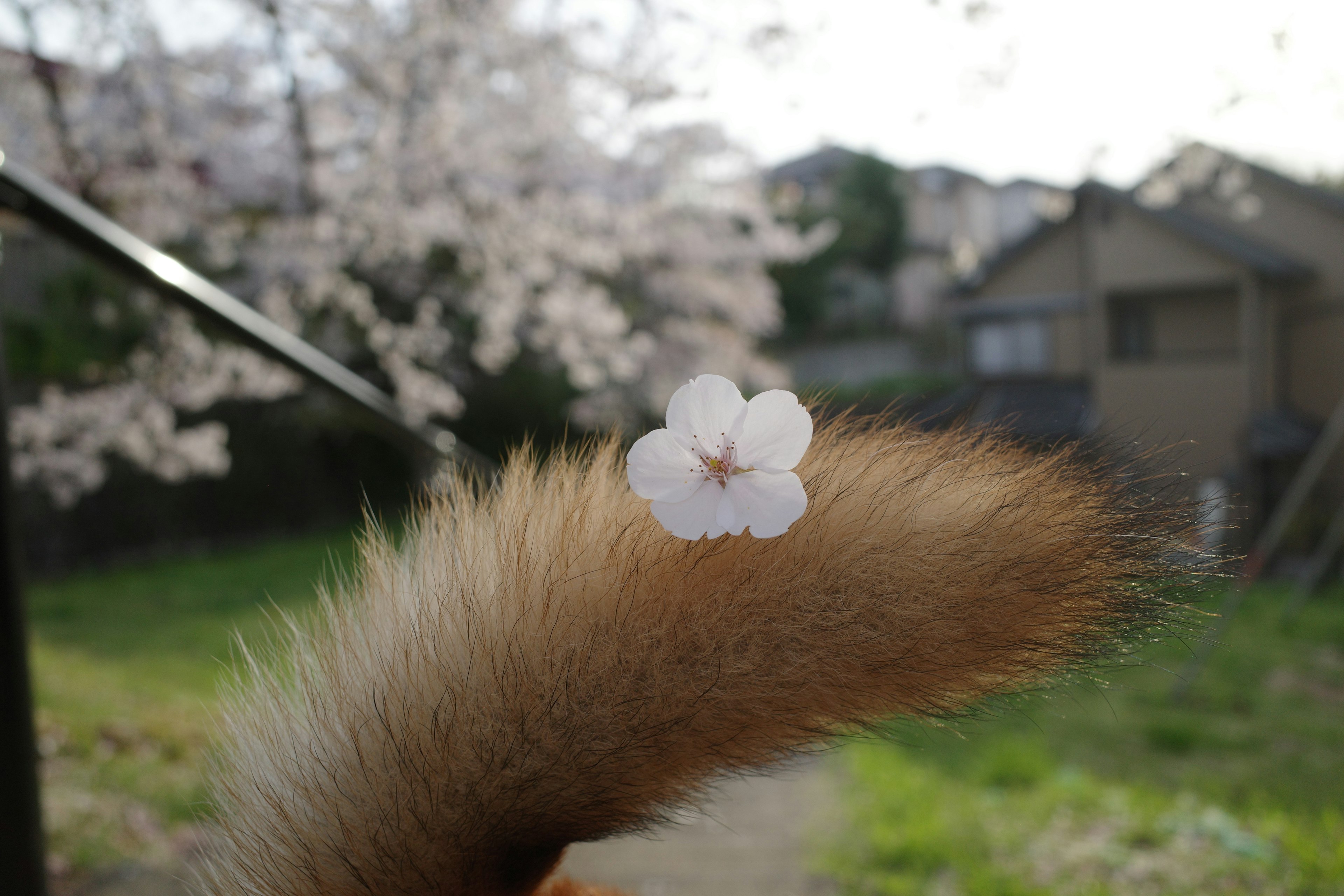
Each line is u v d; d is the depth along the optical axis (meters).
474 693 0.48
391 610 0.53
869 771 4.36
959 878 3.23
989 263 19.89
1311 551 14.46
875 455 0.48
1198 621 0.44
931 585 0.43
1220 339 17.70
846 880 3.23
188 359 7.50
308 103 6.86
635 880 3.24
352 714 0.50
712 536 0.44
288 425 12.99
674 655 0.45
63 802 3.20
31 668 1.22
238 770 0.54
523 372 11.76
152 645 7.03
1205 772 4.89
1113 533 0.43
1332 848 3.40
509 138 7.91
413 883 0.50
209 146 7.12
